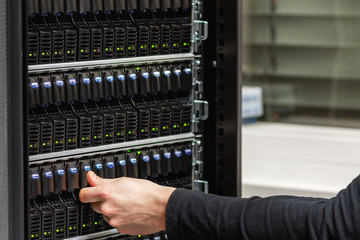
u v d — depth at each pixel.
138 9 1.84
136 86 1.84
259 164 4.84
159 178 1.97
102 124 1.77
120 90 1.81
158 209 1.55
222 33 1.96
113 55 1.78
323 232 1.28
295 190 4.52
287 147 4.77
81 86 1.74
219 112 1.99
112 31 1.77
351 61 4.89
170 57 1.90
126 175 1.83
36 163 1.66
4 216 1.48
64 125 1.70
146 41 1.84
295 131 4.93
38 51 1.64
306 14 5.00
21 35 1.46
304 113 5.13
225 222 1.41
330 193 4.39
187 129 1.98
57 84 1.69
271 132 4.89
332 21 4.90
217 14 1.96
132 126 1.84
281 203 1.38
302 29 5.04
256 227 1.37
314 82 5.07
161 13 1.92
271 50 5.18
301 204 1.36
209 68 2.00
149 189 1.58
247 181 4.70
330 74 4.99
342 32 4.88
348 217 1.26
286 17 5.07
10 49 1.46
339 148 4.59
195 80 1.97
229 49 1.94
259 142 4.86
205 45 1.99
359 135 4.76
